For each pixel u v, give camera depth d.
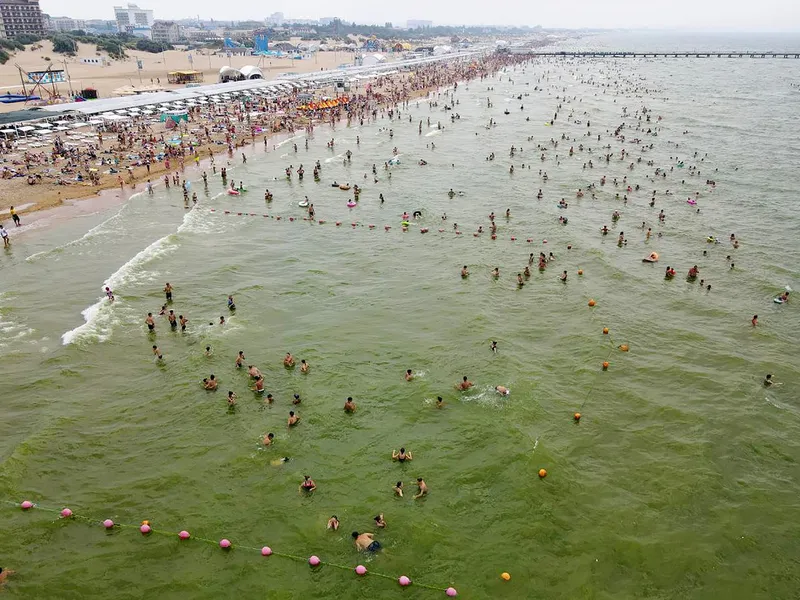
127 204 55.06
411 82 159.62
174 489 22.61
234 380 29.28
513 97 134.00
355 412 27.16
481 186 63.12
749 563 19.94
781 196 60.06
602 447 25.36
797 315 36.62
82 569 19.28
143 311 35.78
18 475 22.95
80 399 27.67
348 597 18.53
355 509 21.83
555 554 20.17
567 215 54.28
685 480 23.53
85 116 85.69
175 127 86.81
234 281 40.25
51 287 38.44
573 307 37.47
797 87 154.00
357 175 67.31
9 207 52.19
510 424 26.48
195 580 19.00
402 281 40.84
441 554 20.06
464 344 32.94
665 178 66.38
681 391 29.20
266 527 21.03
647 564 19.83
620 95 136.25
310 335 33.53
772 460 24.75
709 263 44.09
